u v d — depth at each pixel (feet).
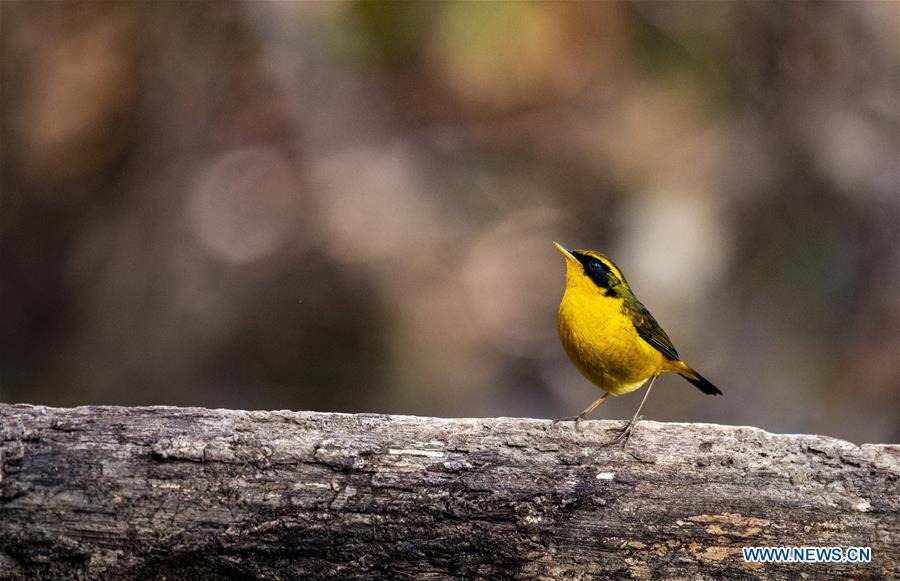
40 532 18.01
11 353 50.39
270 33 49.93
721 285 50.65
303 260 51.13
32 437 18.40
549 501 18.60
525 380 50.29
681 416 47.85
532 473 18.78
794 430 47.29
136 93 51.49
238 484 18.38
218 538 18.21
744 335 49.88
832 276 50.85
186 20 50.62
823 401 48.44
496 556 18.49
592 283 23.61
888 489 18.67
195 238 51.52
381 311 50.47
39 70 50.85
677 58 51.90
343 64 50.52
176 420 18.86
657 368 24.58
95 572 18.11
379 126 52.16
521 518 18.53
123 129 51.83
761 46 52.31
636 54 51.96
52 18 50.55
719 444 19.10
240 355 50.19
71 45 50.85
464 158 52.90
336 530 18.38
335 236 51.19
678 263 50.19
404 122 52.29
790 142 52.16
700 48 51.98
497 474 18.72
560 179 53.01
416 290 50.96
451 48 48.60
